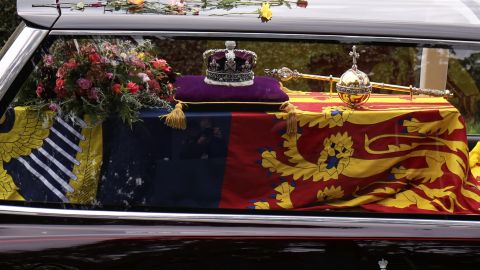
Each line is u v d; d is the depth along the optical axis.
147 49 4.19
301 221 3.60
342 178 4.34
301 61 4.86
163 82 4.26
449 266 3.61
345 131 4.35
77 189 3.87
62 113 3.96
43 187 3.85
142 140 4.04
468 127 5.25
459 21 3.79
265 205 4.20
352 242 3.58
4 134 3.87
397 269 3.60
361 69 5.19
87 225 3.59
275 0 3.97
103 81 4.00
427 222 3.63
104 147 3.99
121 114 4.00
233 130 4.18
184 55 4.29
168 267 3.56
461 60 5.30
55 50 3.83
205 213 3.63
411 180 4.41
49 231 3.58
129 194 3.89
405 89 4.77
